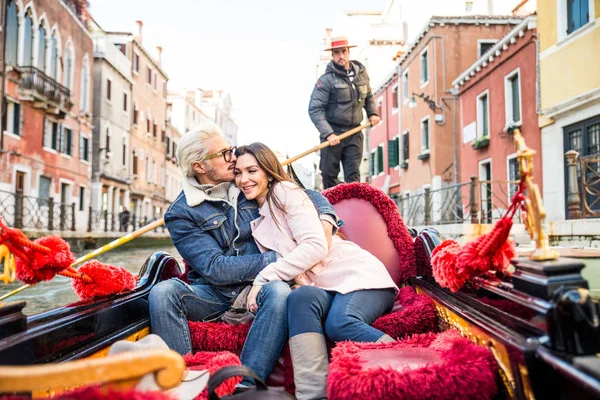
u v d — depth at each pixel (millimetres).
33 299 5629
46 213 18391
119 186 27297
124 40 29234
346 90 4215
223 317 2150
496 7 22656
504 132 13305
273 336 1866
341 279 2109
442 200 15961
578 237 6352
